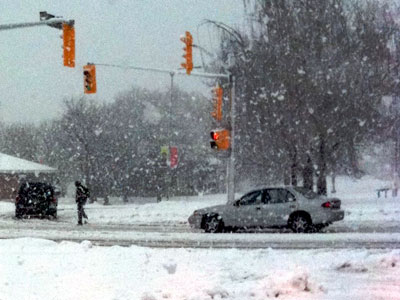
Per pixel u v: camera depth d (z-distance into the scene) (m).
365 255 11.75
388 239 15.94
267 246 14.88
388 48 28.66
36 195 30.00
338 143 28.67
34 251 12.96
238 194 50.16
